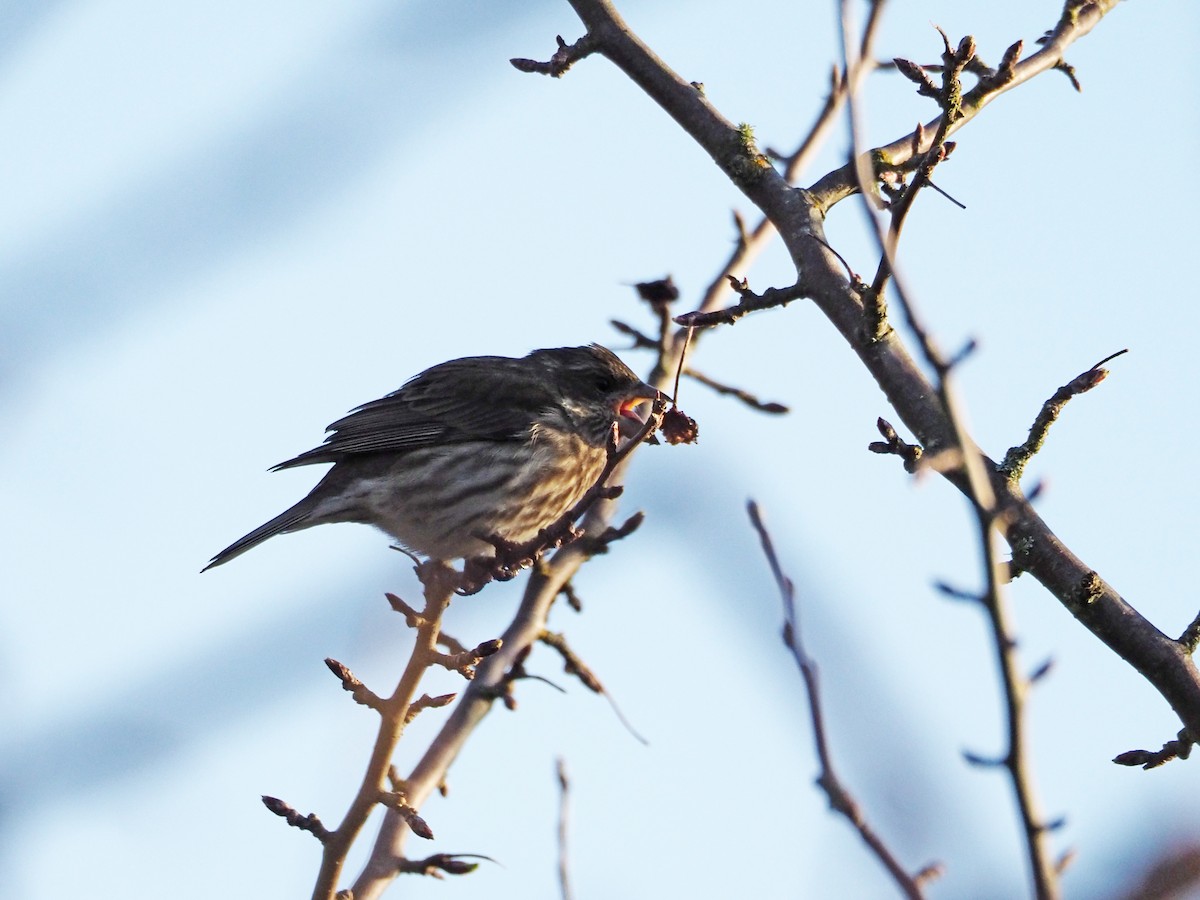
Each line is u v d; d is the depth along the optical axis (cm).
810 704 691
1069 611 1025
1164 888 611
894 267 716
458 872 1016
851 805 659
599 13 1205
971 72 1167
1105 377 1037
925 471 808
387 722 924
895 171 1126
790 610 721
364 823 922
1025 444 1043
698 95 1184
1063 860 648
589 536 1290
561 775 943
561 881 937
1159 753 1005
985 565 679
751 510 766
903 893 637
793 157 1423
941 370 702
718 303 1419
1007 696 661
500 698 1209
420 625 934
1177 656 1011
